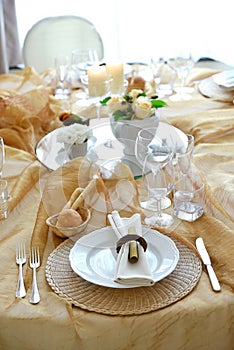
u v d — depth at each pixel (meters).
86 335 0.95
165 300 0.98
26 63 2.74
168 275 1.04
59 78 2.10
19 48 3.21
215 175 1.41
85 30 2.72
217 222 1.18
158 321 0.96
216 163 1.48
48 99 1.87
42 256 1.12
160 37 3.25
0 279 1.06
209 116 1.80
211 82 2.14
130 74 2.18
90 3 3.21
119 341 0.96
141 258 1.03
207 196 1.28
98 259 1.08
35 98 1.83
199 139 1.66
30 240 1.17
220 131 1.68
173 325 0.96
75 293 1.01
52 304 0.99
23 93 1.94
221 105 1.94
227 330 0.99
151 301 0.98
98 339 0.96
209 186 1.35
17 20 3.17
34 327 0.97
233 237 1.12
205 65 3.25
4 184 1.38
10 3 3.09
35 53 2.72
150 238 1.12
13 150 1.60
